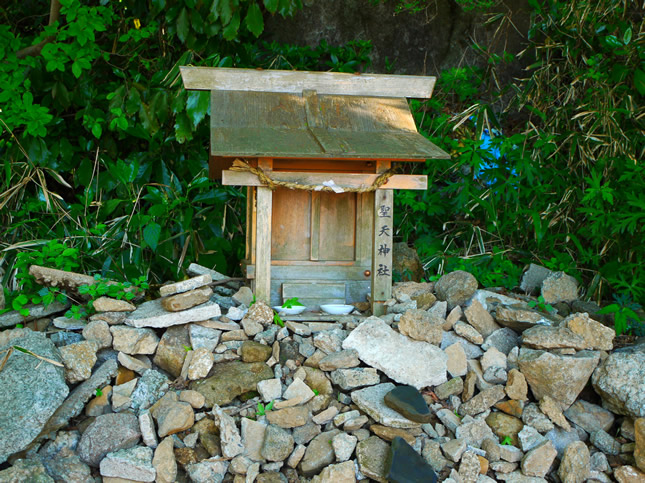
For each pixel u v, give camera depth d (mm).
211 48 4715
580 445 2910
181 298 3154
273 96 3545
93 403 2947
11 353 2791
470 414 3090
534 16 5684
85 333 3121
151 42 5309
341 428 2979
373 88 3688
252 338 3273
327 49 5844
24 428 2543
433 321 3244
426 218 5203
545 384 3082
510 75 6004
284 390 3066
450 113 5801
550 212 4859
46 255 3518
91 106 4746
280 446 2812
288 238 3631
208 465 2760
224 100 3459
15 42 4293
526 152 4980
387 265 3445
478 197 4758
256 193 3389
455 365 3227
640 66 5023
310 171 3357
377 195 3414
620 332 3475
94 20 4266
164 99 4578
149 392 3012
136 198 4613
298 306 3439
